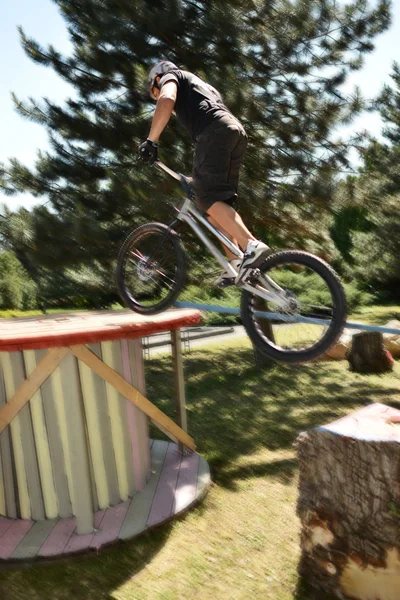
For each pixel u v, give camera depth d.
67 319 5.11
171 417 7.15
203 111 3.63
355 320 16.91
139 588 3.67
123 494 4.75
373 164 9.84
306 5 8.49
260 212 8.68
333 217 9.65
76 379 4.18
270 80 8.85
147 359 11.00
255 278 3.44
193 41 8.31
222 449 6.07
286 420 7.05
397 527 3.32
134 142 8.82
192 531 4.34
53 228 8.62
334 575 3.52
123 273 4.34
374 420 3.78
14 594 3.63
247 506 4.74
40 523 4.42
